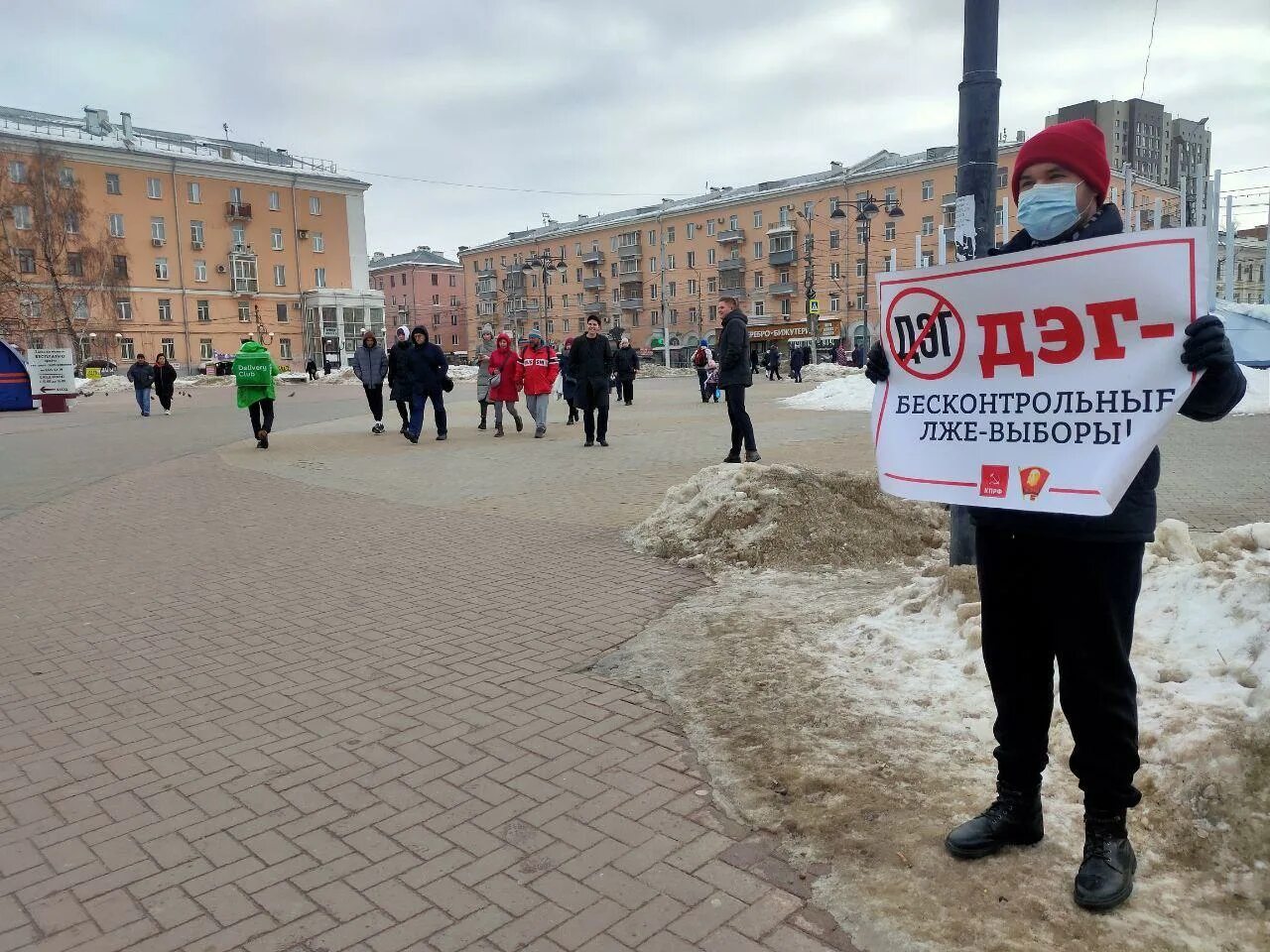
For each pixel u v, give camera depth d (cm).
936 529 639
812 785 306
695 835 285
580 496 898
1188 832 259
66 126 6812
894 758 321
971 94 466
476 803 309
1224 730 282
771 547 600
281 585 605
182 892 263
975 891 246
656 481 966
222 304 7150
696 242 8325
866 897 246
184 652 477
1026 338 254
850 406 1930
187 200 6938
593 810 302
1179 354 229
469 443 1410
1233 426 1241
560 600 545
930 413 278
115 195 6606
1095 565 238
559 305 9681
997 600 260
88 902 260
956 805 288
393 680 426
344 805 311
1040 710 261
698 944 233
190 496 980
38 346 5747
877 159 7412
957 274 265
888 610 452
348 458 1262
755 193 7838
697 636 464
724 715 367
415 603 552
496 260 10394
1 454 1445
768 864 268
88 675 446
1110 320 238
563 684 413
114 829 300
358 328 7688
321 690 417
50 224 5884
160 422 2094
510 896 256
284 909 254
